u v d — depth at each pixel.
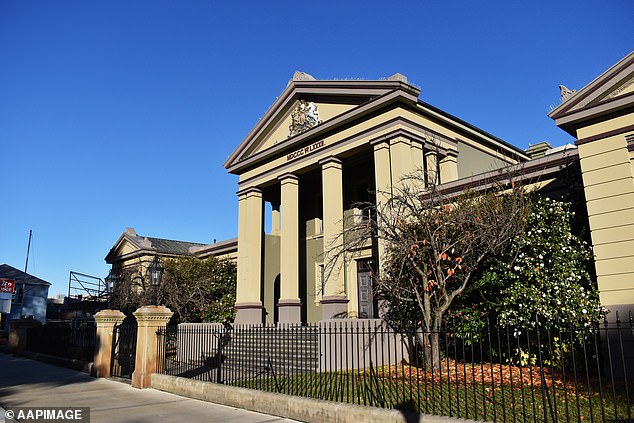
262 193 21.77
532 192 12.51
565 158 12.22
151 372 12.04
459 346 12.46
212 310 22.09
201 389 10.07
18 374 14.97
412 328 12.19
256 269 20.72
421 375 9.92
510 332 11.09
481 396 7.90
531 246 11.20
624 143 10.43
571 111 11.03
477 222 10.96
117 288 23.66
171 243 36.56
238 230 21.55
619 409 6.90
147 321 12.22
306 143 18.66
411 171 14.62
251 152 21.52
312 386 9.47
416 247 11.23
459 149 17.94
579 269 10.84
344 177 20.52
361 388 8.68
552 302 10.67
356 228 12.84
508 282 11.31
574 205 11.83
